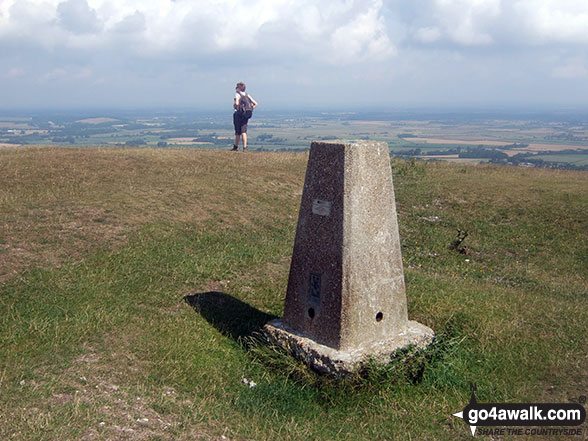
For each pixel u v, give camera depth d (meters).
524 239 12.20
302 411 5.39
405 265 10.82
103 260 8.48
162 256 9.05
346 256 5.67
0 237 8.58
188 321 7.00
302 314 6.17
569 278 10.34
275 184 14.61
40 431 4.23
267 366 6.12
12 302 6.84
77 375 5.29
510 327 7.23
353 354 5.71
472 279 10.08
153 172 14.12
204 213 11.63
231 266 9.09
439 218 13.53
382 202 5.99
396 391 5.68
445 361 6.19
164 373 5.64
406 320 6.48
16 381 5.03
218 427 4.83
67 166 13.70
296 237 6.17
